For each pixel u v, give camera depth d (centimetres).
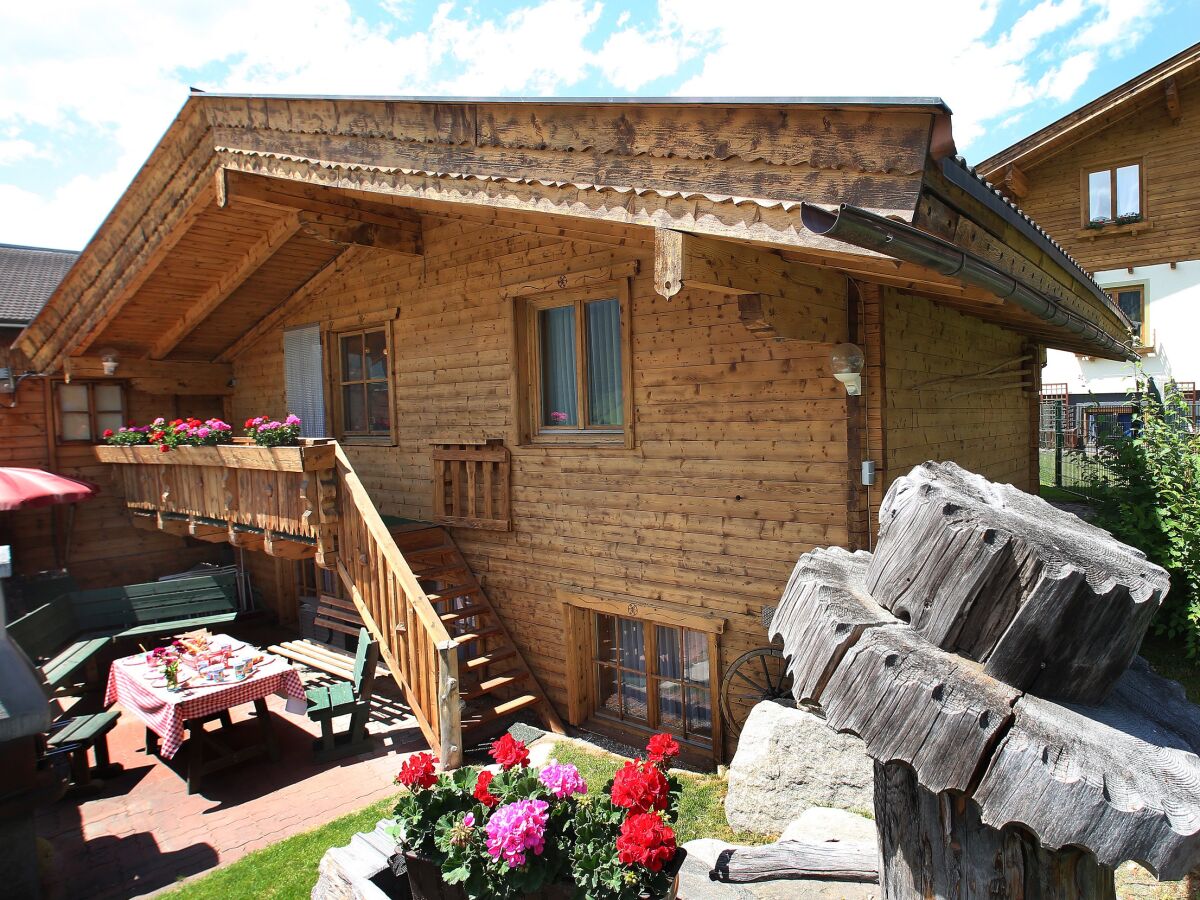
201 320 977
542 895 237
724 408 557
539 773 278
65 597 806
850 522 493
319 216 707
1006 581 111
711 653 569
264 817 534
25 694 431
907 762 107
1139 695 119
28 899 428
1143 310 1959
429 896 257
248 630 1063
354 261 876
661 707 632
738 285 394
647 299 600
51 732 577
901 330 532
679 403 584
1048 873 112
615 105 384
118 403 1083
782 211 328
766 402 534
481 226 727
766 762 450
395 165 513
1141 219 1641
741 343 545
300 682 625
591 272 632
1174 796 92
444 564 753
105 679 804
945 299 528
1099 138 1695
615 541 634
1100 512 814
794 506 522
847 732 114
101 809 552
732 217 345
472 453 745
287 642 970
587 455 650
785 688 523
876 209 290
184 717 547
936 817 122
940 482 137
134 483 955
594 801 259
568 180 412
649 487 607
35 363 1012
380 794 563
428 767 277
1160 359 1939
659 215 374
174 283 894
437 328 781
